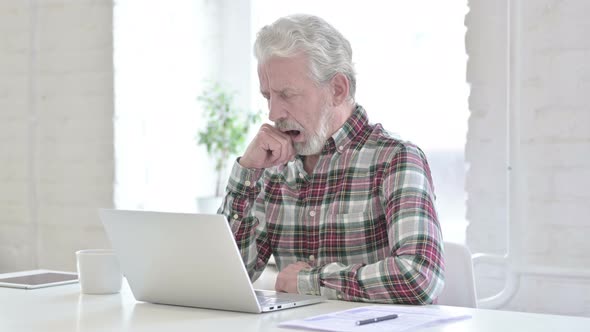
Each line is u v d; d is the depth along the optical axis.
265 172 1.85
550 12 2.30
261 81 1.72
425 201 1.58
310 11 3.12
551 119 2.31
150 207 3.22
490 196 2.44
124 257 1.46
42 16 3.26
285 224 1.80
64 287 1.68
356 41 3.00
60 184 3.24
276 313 1.33
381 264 1.47
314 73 1.67
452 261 1.81
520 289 2.35
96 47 3.14
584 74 2.27
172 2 3.29
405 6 2.90
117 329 1.20
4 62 3.34
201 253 1.32
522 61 2.34
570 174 2.29
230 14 3.34
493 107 2.44
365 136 1.76
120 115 3.12
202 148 3.39
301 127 1.69
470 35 2.47
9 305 1.45
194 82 3.37
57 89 3.23
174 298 1.42
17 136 3.32
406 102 2.90
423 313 1.28
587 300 2.26
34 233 3.29
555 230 2.31
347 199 1.72
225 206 1.76
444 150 2.82
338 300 1.49
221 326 1.21
